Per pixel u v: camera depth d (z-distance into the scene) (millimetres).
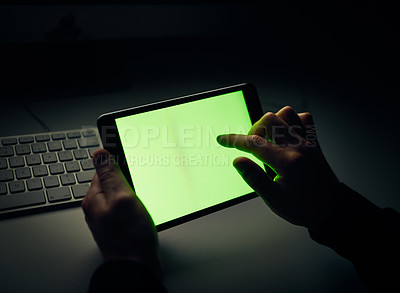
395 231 420
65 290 421
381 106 855
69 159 568
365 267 420
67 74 778
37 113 682
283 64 1000
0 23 742
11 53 778
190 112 510
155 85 830
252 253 488
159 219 465
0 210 490
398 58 1064
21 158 547
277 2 1096
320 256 493
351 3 1164
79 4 767
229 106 530
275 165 431
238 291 433
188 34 1021
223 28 1052
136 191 462
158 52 958
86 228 503
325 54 1069
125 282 325
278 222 545
